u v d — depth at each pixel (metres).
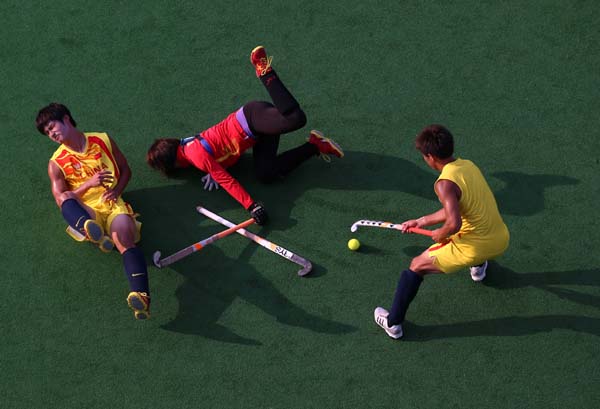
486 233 18.44
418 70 25.97
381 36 26.83
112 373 20.53
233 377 20.36
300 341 20.89
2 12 27.69
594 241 22.27
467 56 26.20
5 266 22.41
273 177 23.42
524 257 22.09
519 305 21.30
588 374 20.03
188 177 24.06
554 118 24.73
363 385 20.14
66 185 22.05
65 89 26.00
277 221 23.09
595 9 27.08
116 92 25.89
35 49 26.92
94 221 19.80
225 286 21.92
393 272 22.02
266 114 22.36
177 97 25.72
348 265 22.19
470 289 21.67
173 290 21.91
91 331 21.23
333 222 23.02
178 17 27.52
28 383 20.42
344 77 25.94
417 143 18.12
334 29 27.06
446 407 19.77
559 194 23.19
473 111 24.98
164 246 22.78
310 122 25.06
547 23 26.84
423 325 21.08
